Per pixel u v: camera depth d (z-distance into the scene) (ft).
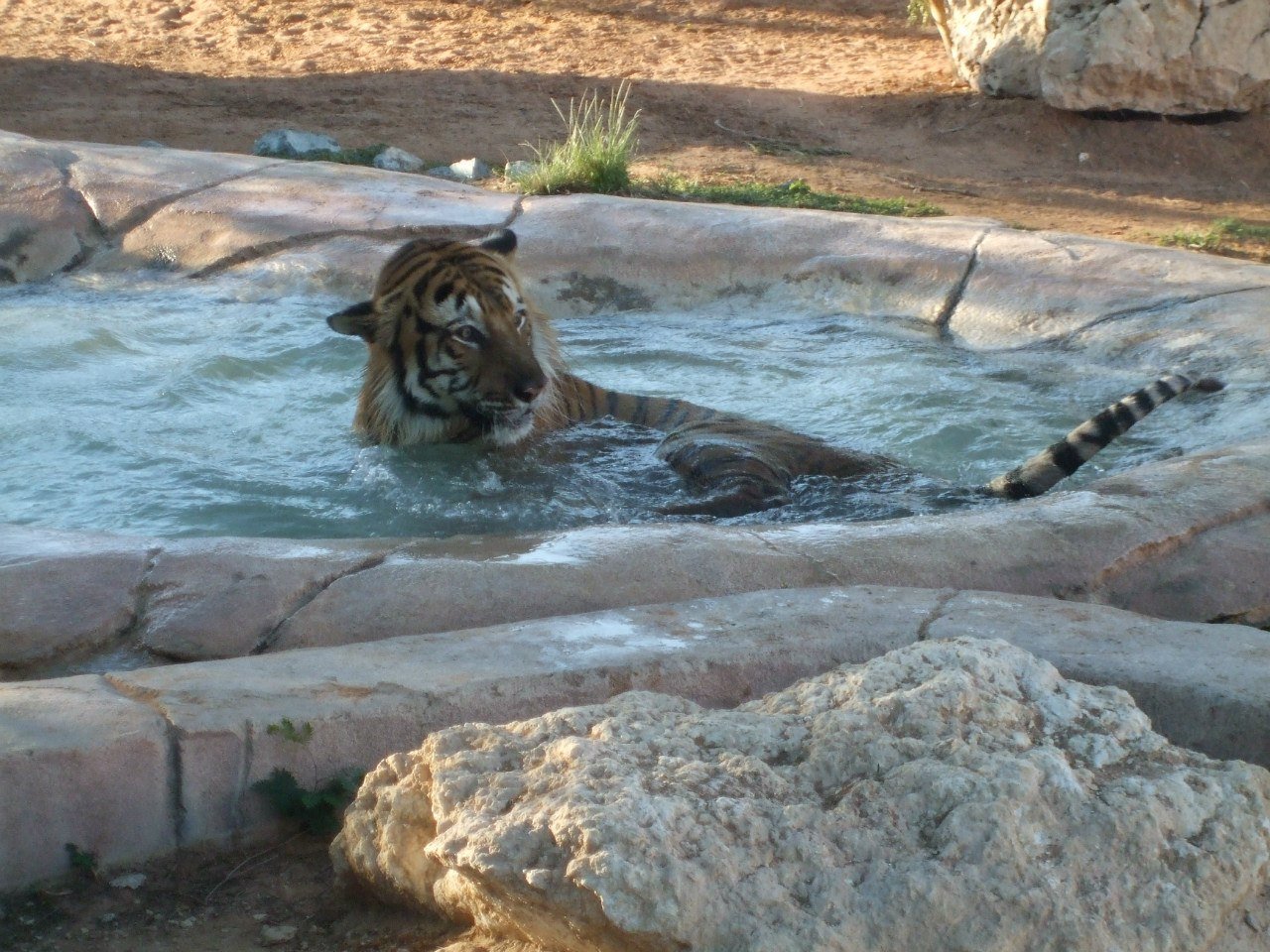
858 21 93.61
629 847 11.05
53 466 28.68
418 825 13.17
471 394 28.55
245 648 18.28
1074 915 11.40
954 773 12.01
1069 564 20.21
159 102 72.18
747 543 20.54
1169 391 26.86
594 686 16.17
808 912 11.22
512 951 12.28
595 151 55.77
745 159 65.46
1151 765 12.78
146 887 14.38
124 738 14.62
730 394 34.45
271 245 42.70
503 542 20.99
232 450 30.14
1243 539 20.90
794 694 13.91
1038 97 73.26
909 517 23.40
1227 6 69.10
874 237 41.70
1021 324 37.65
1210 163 68.80
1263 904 12.16
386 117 70.49
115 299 41.78
